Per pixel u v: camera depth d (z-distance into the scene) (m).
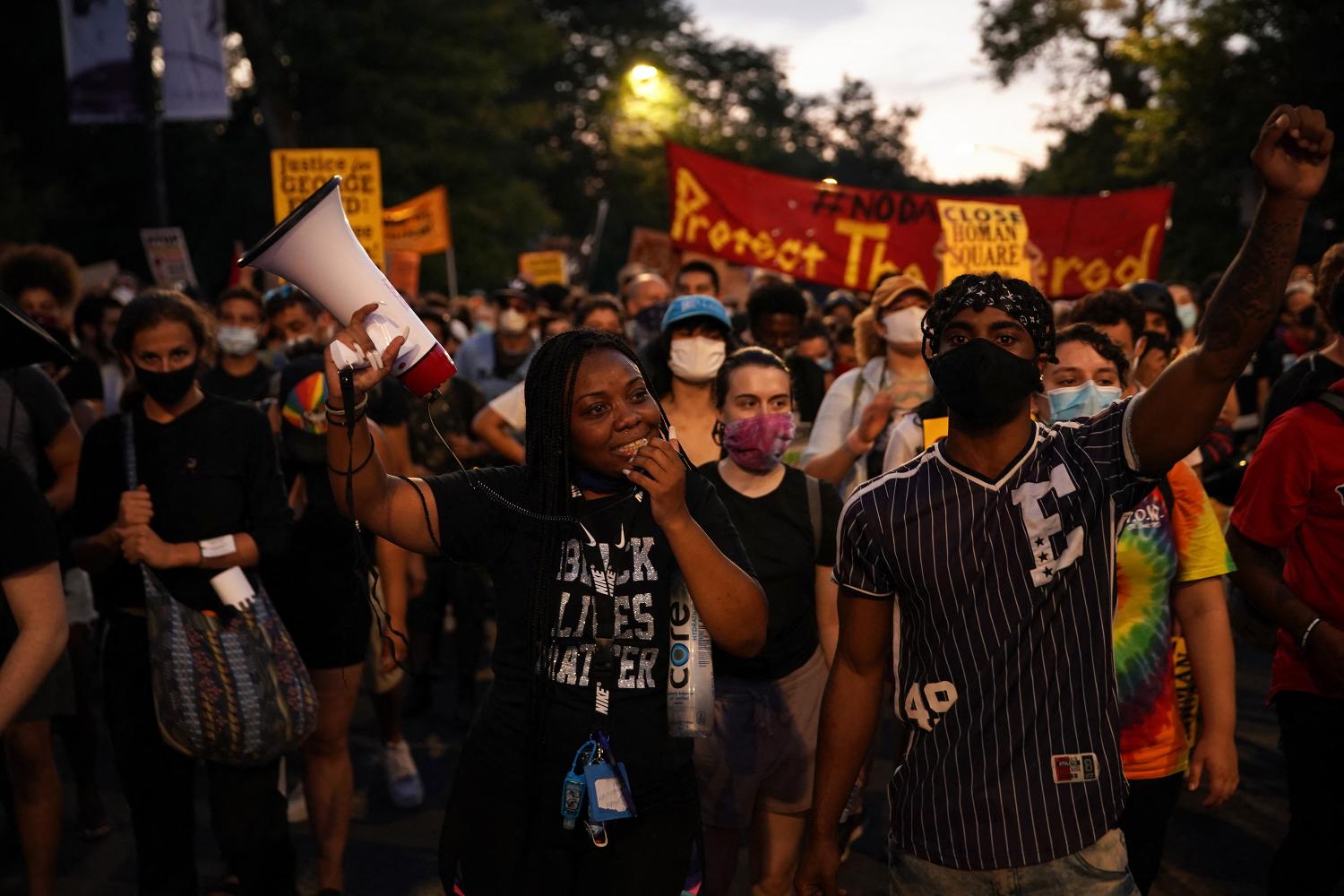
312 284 2.59
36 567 2.87
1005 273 6.32
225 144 33.19
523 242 38.09
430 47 33.56
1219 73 22.91
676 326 4.42
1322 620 3.31
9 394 4.62
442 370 2.61
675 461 2.47
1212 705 3.25
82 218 32.78
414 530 2.67
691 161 8.63
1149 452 2.40
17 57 31.25
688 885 2.68
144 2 18.34
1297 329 8.43
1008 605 2.47
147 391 3.94
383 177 33.00
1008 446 2.51
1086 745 2.46
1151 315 5.03
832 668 2.77
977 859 2.47
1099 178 33.97
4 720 2.78
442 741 6.52
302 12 31.67
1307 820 3.43
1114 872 2.47
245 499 4.04
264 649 3.87
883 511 2.54
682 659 2.59
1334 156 20.20
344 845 4.48
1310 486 3.32
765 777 3.64
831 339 9.43
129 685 3.98
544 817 2.61
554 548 2.62
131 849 5.24
